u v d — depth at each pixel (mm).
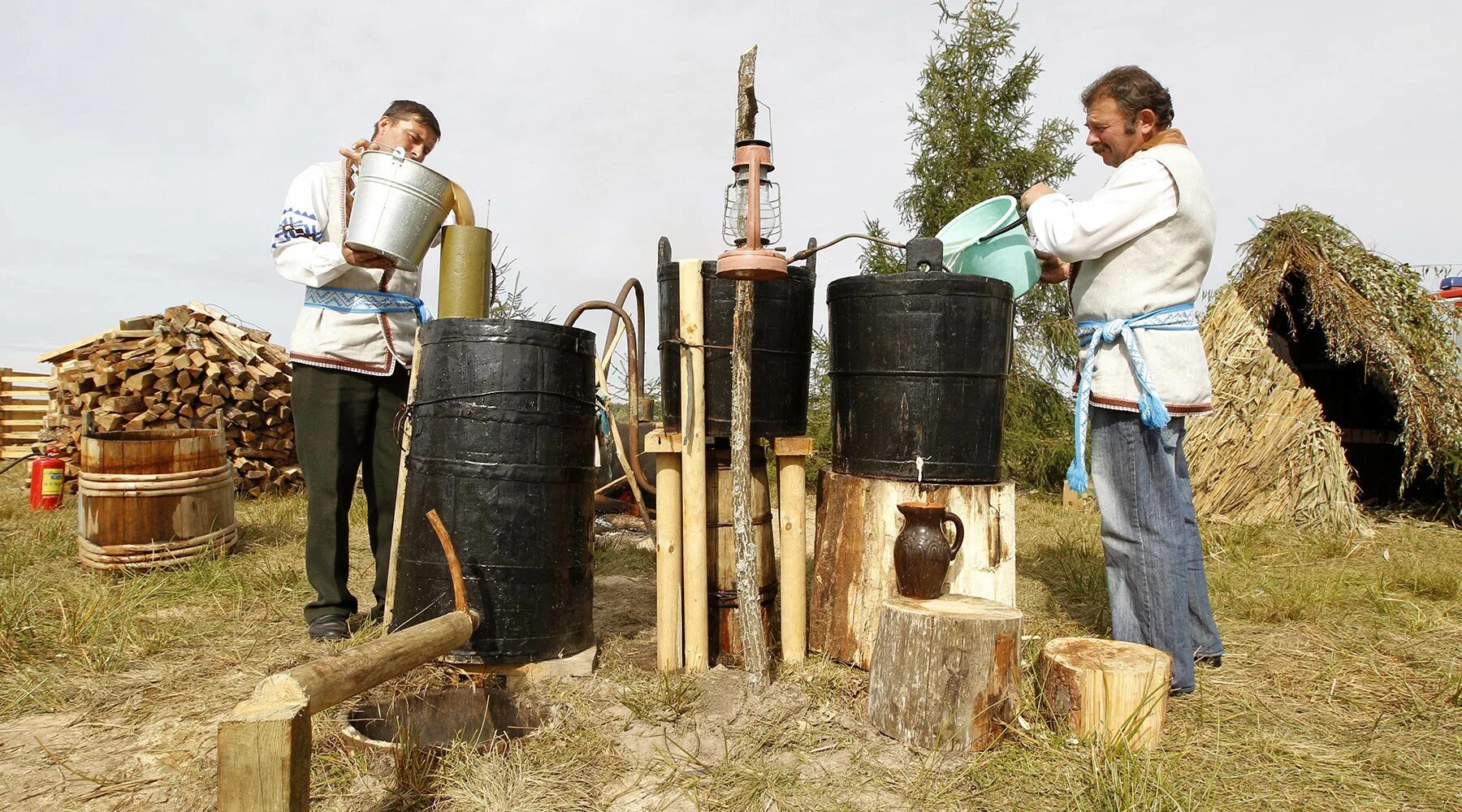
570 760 2498
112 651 3322
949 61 10164
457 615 2736
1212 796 2328
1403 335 7047
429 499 3080
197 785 2342
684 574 3229
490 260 3555
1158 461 3115
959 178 10078
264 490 7887
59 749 2564
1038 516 7227
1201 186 3057
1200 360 3152
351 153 3684
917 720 2635
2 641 3301
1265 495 6758
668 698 2889
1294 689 3143
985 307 3211
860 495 3277
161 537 4676
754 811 2268
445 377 3082
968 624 2607
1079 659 2746
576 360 3223
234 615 3879
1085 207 3117
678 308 3279
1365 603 4320
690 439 3176
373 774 2396
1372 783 2449
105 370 7656
